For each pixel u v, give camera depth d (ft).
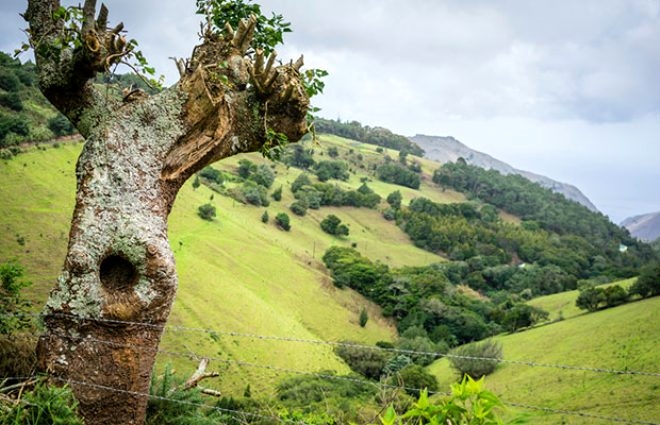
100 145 20.31
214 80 21.50
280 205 411.13
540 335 207.00
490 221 517.96
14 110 253.44
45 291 130.31
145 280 19.44
